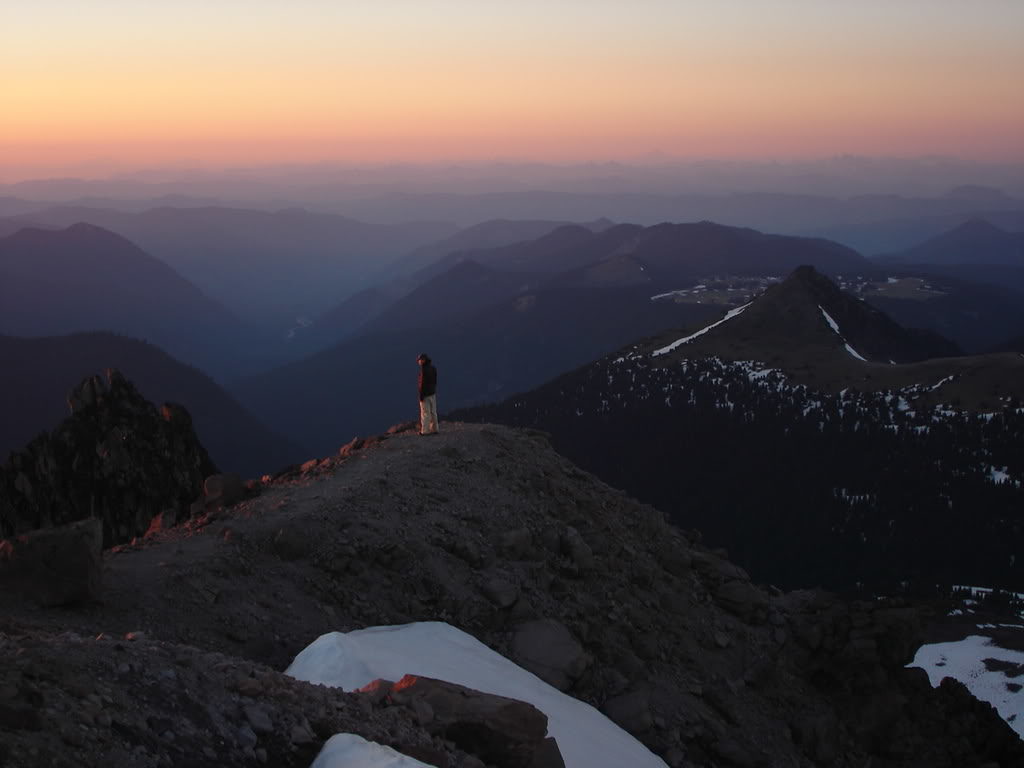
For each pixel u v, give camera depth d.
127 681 11.50
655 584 30.22
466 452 31.34
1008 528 156.62
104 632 16.61
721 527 169.00
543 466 33.66
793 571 154.50
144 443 44.19
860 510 167.12
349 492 25.81
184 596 18.91
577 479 34.88
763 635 30.53
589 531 30.33
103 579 18.53
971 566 149.50
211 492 26.44
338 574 22.11
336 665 16.58
